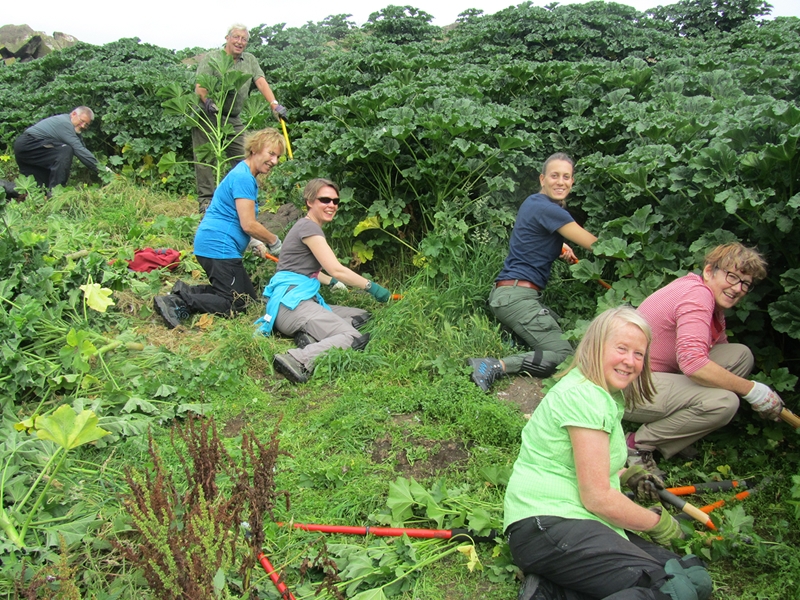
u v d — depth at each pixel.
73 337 3.92
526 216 4.56
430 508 3.01
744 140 3.96
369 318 5.07
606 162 4.93
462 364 4.36
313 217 4.88
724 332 3.68
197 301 5.03
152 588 2.36
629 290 4.17
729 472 3.46
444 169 5.48
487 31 11.50
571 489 2.59
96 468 3.37
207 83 7.23
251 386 4.21
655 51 10.95
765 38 10.38
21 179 7.41
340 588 2.69
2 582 2.54
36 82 12.14
